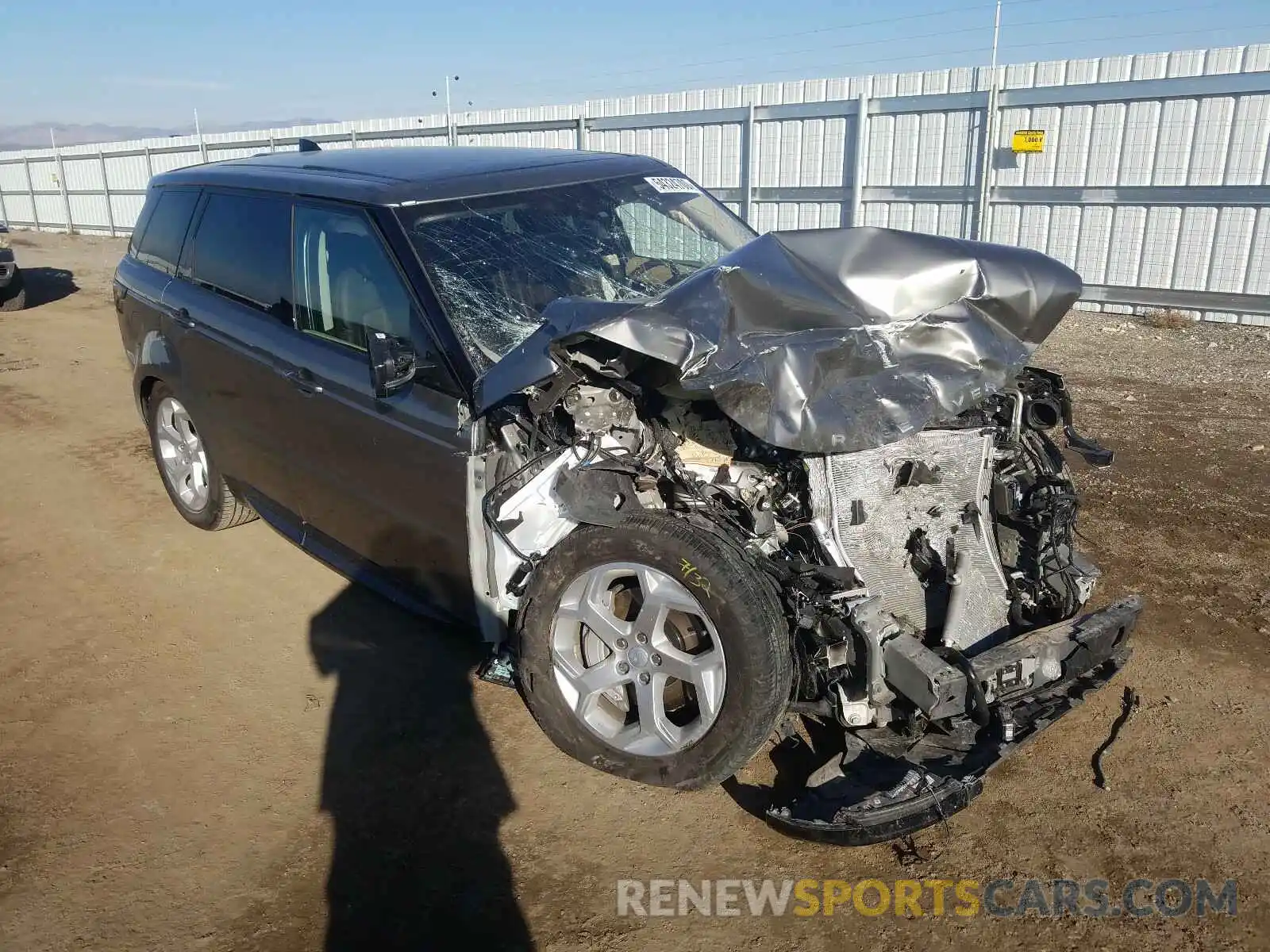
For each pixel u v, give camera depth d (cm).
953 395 302
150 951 272
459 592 369
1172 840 302
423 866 301
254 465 477
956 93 1234
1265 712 363
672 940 272
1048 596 347
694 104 1487
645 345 288
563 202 432
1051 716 306
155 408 567
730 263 320
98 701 394
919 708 283
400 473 373
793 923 276
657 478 324
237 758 356
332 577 502
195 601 477
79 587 495
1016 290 321
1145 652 405
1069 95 1155
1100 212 1171
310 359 411
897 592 324
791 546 318
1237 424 714
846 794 294
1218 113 1065
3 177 3098
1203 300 1122
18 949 272
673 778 314
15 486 641
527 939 273
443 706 384
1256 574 468
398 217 387
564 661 334
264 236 454
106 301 1490
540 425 328
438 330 355
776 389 288
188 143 2419
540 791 334
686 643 315
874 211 1348
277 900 289
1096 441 677
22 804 333
